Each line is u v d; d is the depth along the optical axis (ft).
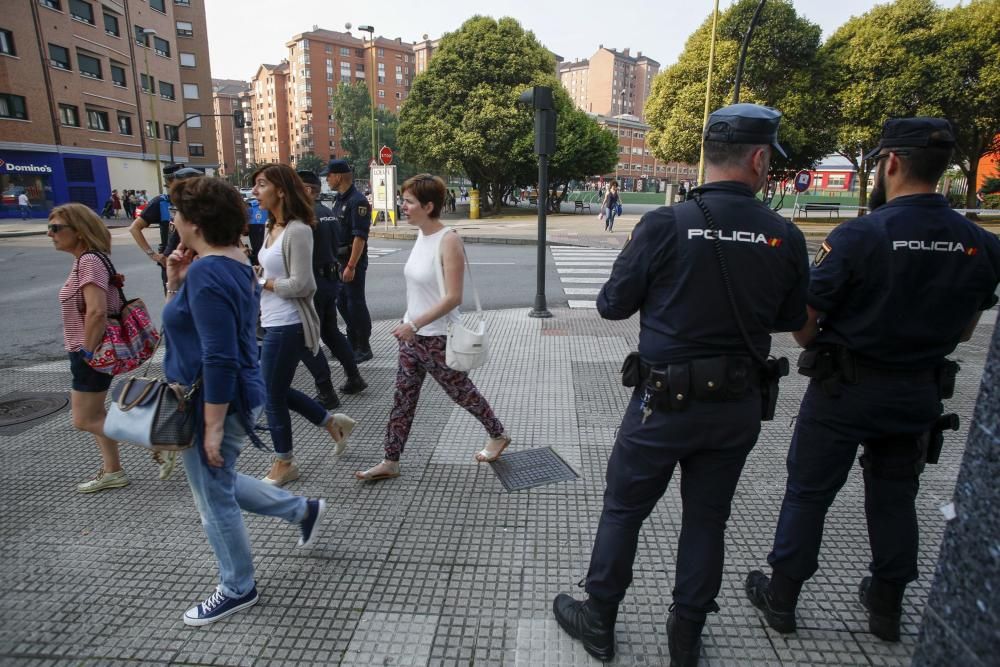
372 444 13.01
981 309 6.50
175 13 165.99
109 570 8.82
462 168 102.37
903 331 6.27
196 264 6.83
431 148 97.30
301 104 323.16
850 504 10.46
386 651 7.25
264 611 7.93
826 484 7.06
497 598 8.18
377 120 264.72
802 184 68.08
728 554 9.07
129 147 122.62
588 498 10.76
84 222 10.28
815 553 7.20
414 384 11.16
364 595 8.24
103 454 11.07
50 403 15.52
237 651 7.25
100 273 10.23
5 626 7.68
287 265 10.71
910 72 68.69
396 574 8.68
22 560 9.05
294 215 10.86
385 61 335.67
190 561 9.05
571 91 444.96
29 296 31.48
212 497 7.38
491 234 65.51
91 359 10.23
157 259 19.54
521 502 10.62
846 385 6.64
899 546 7.00
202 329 6.69
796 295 6.28
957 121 71.61
